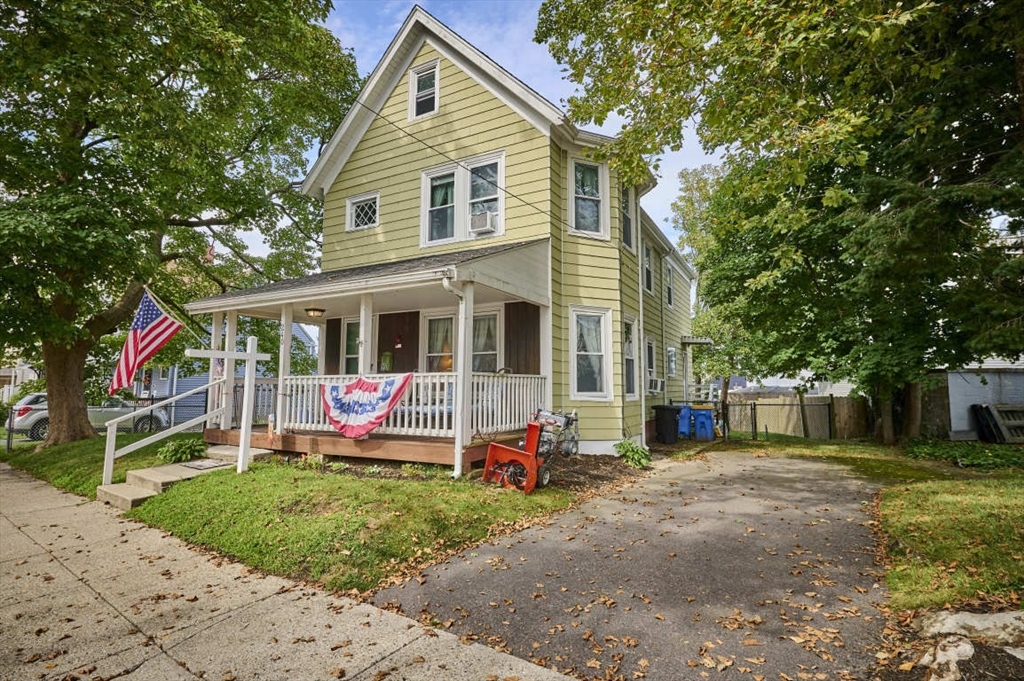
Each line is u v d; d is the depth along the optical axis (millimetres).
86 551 5297
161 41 6480
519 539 5242
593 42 7824
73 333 10312
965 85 5441
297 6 9719
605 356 10609
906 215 5234
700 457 10539
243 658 3213
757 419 18703
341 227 12383
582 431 10211
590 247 10688
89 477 8609
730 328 18672
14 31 5941
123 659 3227
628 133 6160
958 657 2828
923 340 9109
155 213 11477
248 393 7863
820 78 6129
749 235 11562
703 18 4789
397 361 11172
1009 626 3068
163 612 3873
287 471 7395
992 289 5219
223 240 16391
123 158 11148
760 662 3023
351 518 5289
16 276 9031
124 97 7281
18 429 15625
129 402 17547
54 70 6105
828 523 5652
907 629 3340
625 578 4254
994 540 4496
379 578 4352
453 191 10945
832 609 3656
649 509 6352
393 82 11914
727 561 4578
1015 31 4656
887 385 10766
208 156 12398
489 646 3311
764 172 6262
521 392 8773
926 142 5980
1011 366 14211
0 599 4137
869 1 4008
